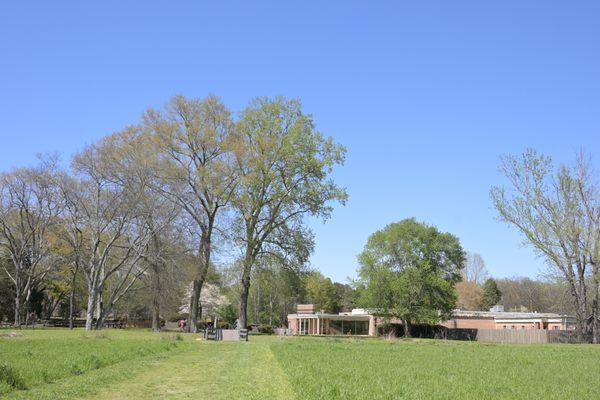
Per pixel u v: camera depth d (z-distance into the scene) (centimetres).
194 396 1316
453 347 3828
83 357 2028
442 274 7712
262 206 5553
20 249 6500
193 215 5491
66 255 5997
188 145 5481
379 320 8262
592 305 5653
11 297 7256
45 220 6419
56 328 6003
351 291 11856
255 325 8344
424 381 1638
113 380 1543
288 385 1511
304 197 5516
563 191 5556
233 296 9319
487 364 2317
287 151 5409
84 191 5641
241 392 1384
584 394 1414
